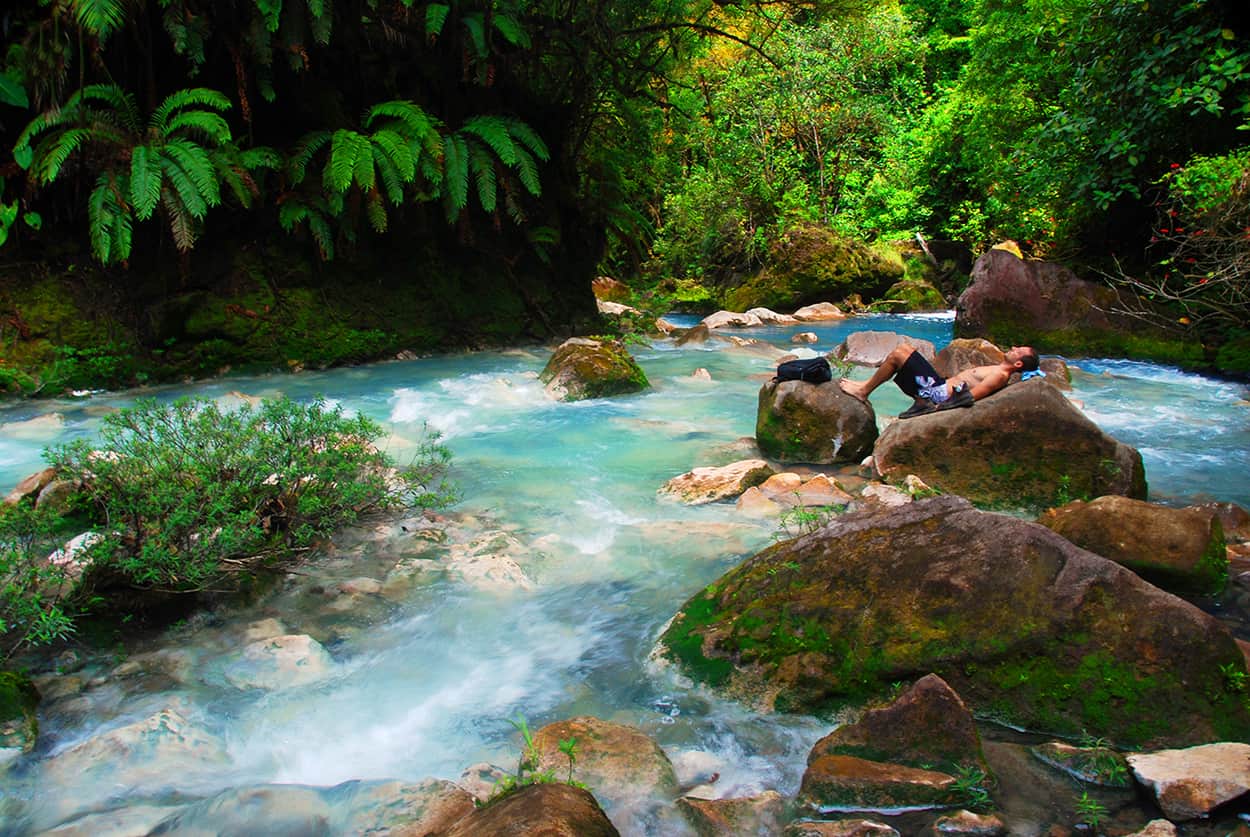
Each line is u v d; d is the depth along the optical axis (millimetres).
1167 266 12453
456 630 3830
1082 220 14141
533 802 2344
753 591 3613
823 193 22469
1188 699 2904
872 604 3336
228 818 2537
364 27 11227
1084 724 2938
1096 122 12062
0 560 3430
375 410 8359
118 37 9445
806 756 2965
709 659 3451
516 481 5969
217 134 8969
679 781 2805
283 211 10117
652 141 16922
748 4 16141
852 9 17219
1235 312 11023
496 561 4422
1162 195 12172
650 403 8734
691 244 23094
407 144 10312
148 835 2465
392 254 11703
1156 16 11312
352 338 11219
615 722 3123
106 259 8609
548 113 13266
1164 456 6719
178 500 3877
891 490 5328
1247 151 10602
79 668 3436
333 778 2854
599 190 14320
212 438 4426
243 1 9633
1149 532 4070
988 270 12656
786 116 22562
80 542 3898
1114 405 8773
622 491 5770
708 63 21875
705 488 5602
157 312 9867
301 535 4324
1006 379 6070
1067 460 5410
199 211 8648
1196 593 3975
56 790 2705
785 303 19797
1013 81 17375
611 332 14195
